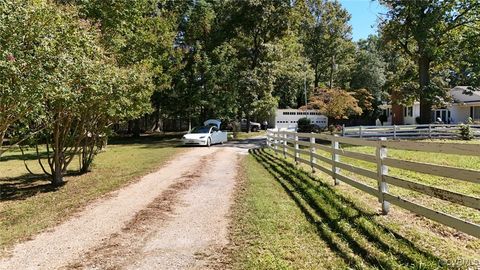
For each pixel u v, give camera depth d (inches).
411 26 1105.4
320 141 1104.2
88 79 363.3
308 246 205.5
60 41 328.2
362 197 313.7
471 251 188.5
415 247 193.6
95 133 563.5
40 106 321.4
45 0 330.6
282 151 674.2
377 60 2242.9
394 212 262.4
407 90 1248.8
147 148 997.8
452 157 543.8
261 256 193.5
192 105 1471.5
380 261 177.5
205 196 349.7
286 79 2212.1
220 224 254.5
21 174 580.4
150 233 239.6
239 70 1513.3
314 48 2331.4
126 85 459.2
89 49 374.0
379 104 2128.4
